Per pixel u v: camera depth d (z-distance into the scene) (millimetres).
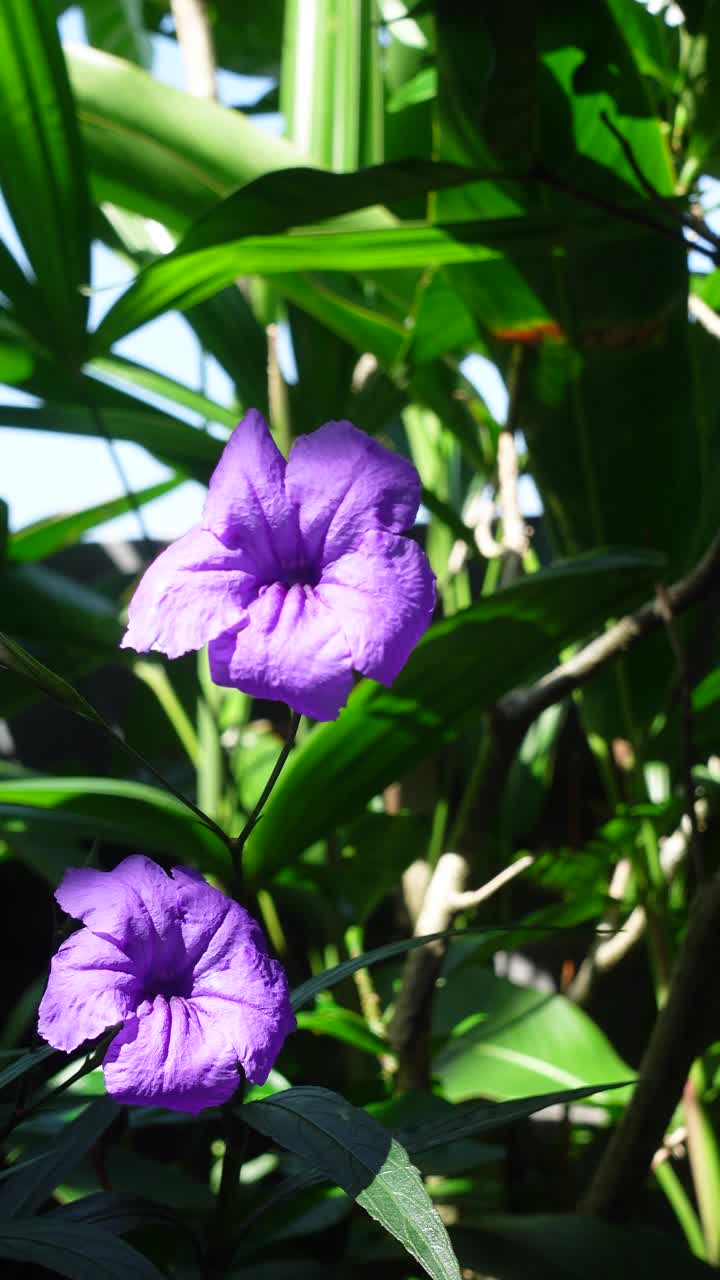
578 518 421
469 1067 417
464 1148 329
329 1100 211
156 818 356
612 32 361
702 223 339
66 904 197
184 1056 190
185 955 200
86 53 422
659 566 332
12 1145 328
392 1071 411
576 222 351
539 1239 308
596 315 394
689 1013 336
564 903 422
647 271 387
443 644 337
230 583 193
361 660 186
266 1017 196
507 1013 436
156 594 193
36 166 393
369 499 199
